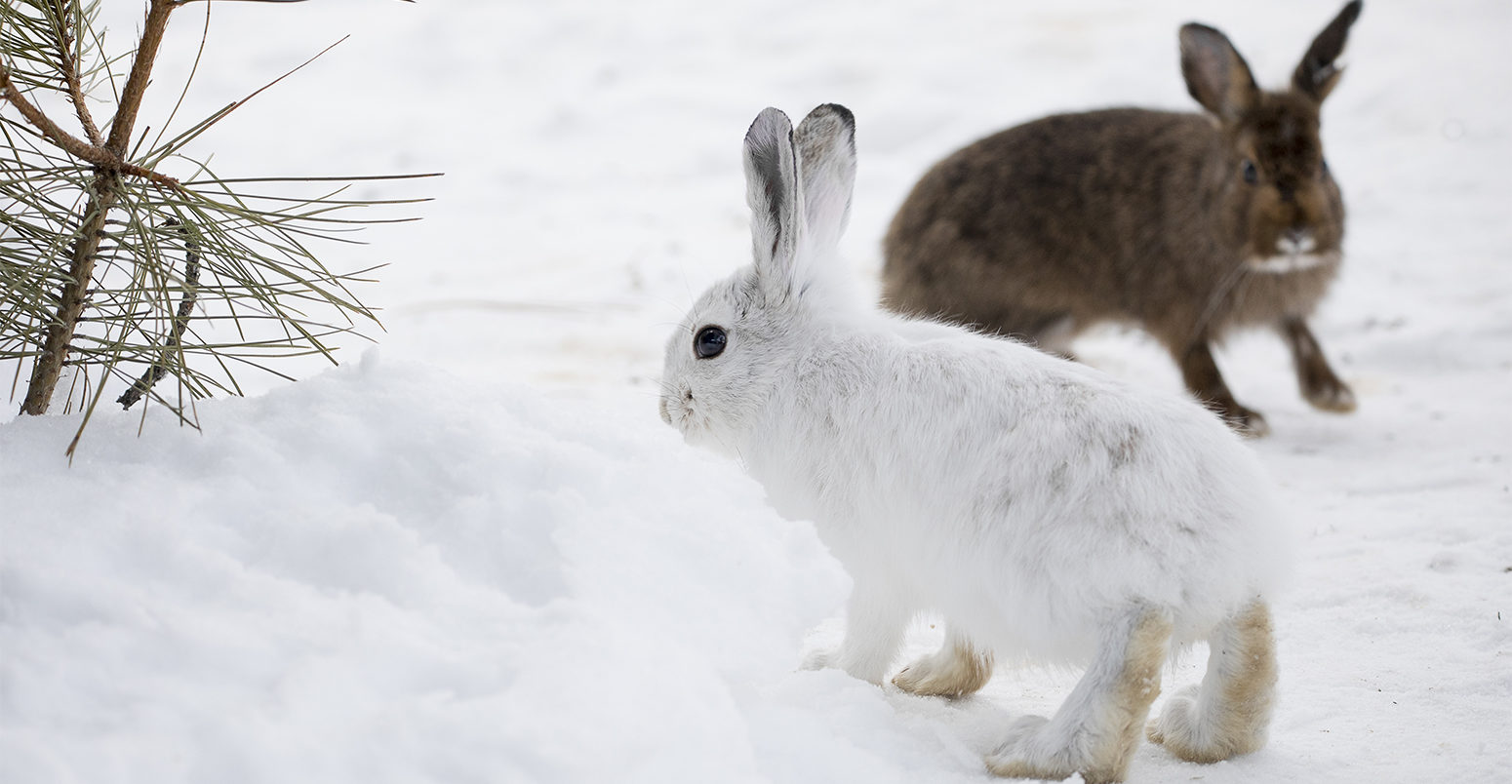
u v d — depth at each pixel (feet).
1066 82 135.03
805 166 31.86
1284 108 58.49
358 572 22.13
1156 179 62.39
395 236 96.94
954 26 161.17
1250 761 25.96
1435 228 93.45
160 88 138.51
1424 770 25.40
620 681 20.11
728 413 30.40
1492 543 39.22
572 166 120.98
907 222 66.69
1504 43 136.98
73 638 19.52
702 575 24.07
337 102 141.79
